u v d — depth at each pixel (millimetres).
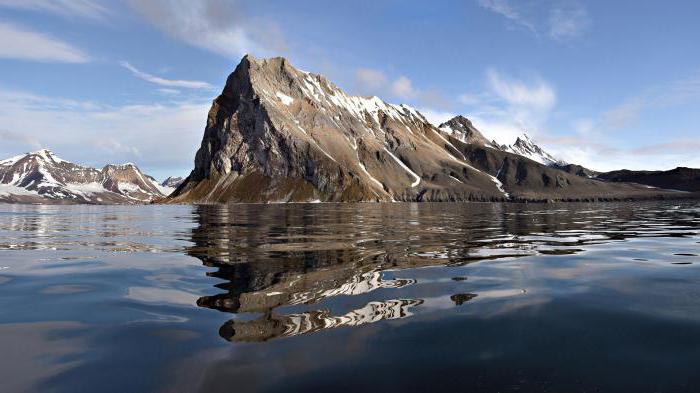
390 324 10188
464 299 12500
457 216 71562
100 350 8664
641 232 35844
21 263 20188
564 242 27828
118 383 7180
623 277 15641
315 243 26984
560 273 16516
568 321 10344
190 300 12602
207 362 7984
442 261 19453
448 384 7105
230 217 69500
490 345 8812
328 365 7848
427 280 15180
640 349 8547
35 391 6910
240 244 26719
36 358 8289
